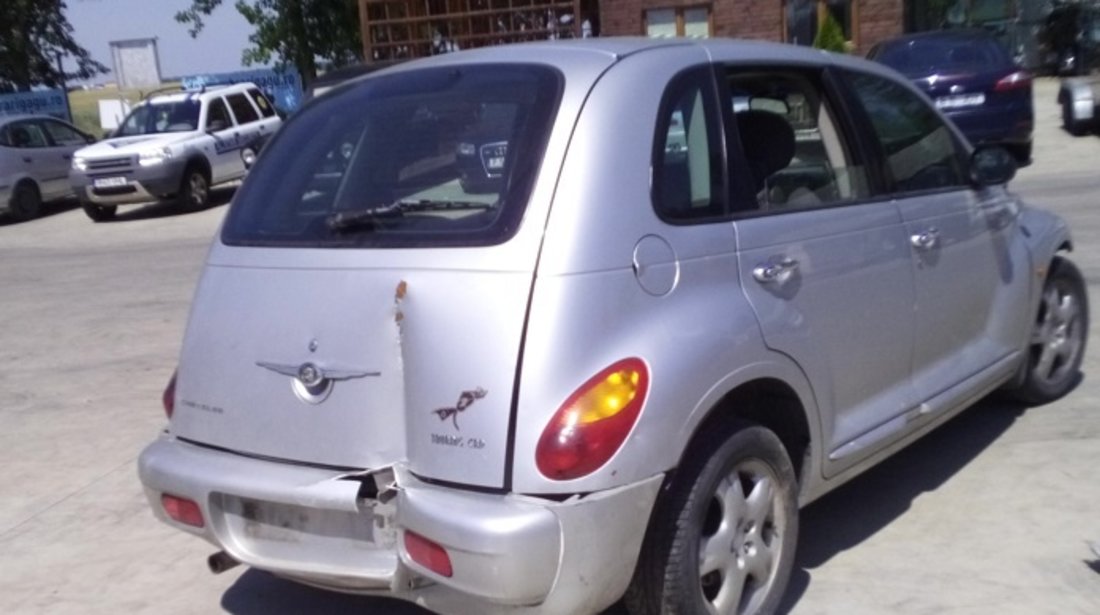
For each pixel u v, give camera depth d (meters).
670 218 4.15
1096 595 4.66
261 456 4.24
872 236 4.98
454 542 3.71
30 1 34.38
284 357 4.18
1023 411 6.71
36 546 5.92
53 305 12.30
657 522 4.04
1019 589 4.74
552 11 21.19
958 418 6.66
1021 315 6.14
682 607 4.09
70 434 7.67
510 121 4.18
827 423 4.68
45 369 9.48
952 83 15.35
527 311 3.80
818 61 5.12
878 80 5.46
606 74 4.23
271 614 5.04
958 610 4.61
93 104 41.12
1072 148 17.44
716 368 4.04
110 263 15.27
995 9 29.14
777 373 4.33
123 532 6.02
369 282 4.05
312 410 4.11
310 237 4.31
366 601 5.08
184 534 5.93
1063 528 5.24
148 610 5.16
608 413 3.76
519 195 3.97
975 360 5.78
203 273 4.55
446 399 3.85
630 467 3.79
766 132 4.75
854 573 4.98
